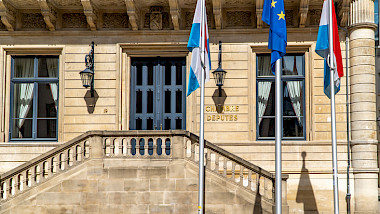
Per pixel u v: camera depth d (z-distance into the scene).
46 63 15.70
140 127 15.55
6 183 13.05
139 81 15.67
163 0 14.73
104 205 12.88
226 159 12.94
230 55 15.16
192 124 15.09
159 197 12.88
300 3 14.41
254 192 12.73
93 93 15.20
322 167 14.63
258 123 15.17
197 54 12.19
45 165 14.52
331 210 14.42
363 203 14.20
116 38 15.36
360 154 14.36
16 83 15.62
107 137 13.12
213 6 14.31
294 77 15.20
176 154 12.97
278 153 10.77
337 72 11.68
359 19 14.62
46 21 14.91
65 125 15.21
